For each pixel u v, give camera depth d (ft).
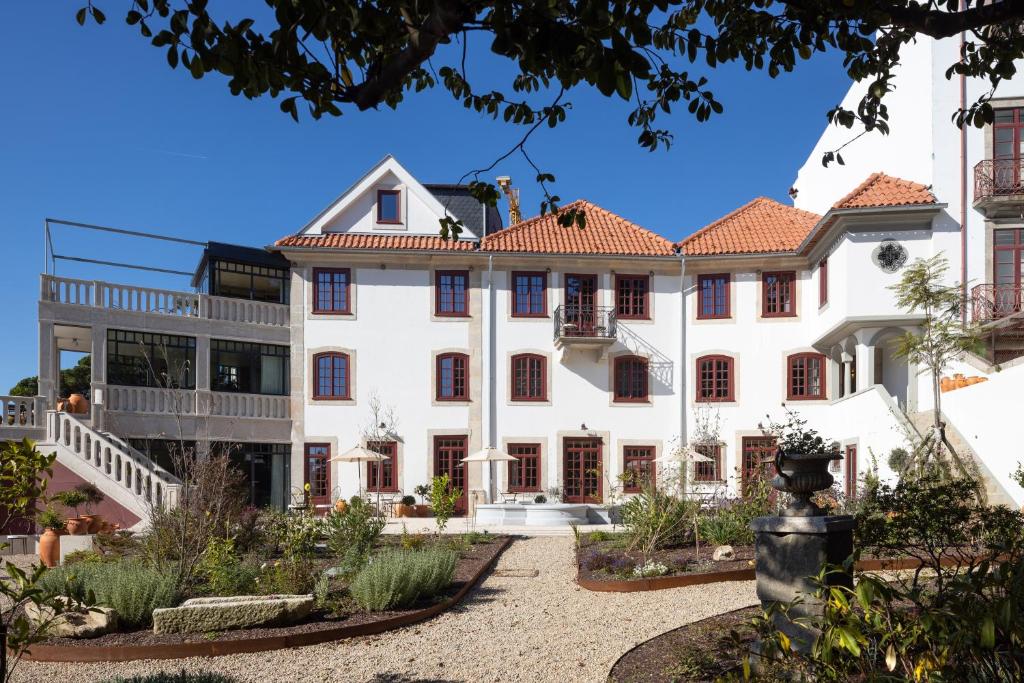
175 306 90.63
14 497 21.81
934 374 68.64
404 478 96.53
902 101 89.81
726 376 97.86
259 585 42.57
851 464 83.25
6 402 73.87
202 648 32.86
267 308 97.30
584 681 28.68
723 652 29.25
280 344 97.86
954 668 18.95
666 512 56.85
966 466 62.59
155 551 47.01
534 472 97.45
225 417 91.61
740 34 26.45
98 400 83.25
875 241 82.74
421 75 28.19
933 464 56.70
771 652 21.02
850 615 19.71
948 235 81.51
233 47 18.51
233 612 35.58
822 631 20.61
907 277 72.69
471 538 67.05
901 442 69.15
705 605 40.70
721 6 27.61
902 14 21.65
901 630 19.85
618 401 98.27
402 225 100.68
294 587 42.19
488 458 87.71
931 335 71.00
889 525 28.35
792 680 22.00
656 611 40.11
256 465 94.48
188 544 47.01
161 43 19.06
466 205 108.99
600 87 16.53
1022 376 61.00
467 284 98.89
